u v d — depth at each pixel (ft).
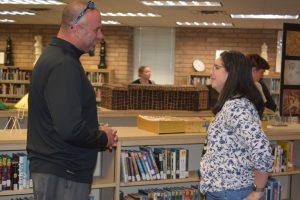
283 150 12.24
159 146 11.57
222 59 7.42
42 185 6.57
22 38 33.83
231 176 7.13
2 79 32.12
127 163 10.30
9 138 9.08
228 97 7.24
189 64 33.30
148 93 16.10
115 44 32.99
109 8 23.84
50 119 6.50
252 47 32.45
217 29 32.81
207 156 7.45
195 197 11.21
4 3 23.22
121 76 33.12
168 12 24.80
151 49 33.65
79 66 6.55
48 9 24.89
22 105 10.45
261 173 6.94
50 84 6.28
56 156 6.56
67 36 6.65
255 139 6.82
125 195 11.07
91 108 6.75
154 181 10.57
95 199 11.14
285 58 13.84
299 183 13.43
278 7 21.62
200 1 20.66
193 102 15.99
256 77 12.74
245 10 23.03
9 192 9.16
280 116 14.26
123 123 16.11
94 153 6.99
